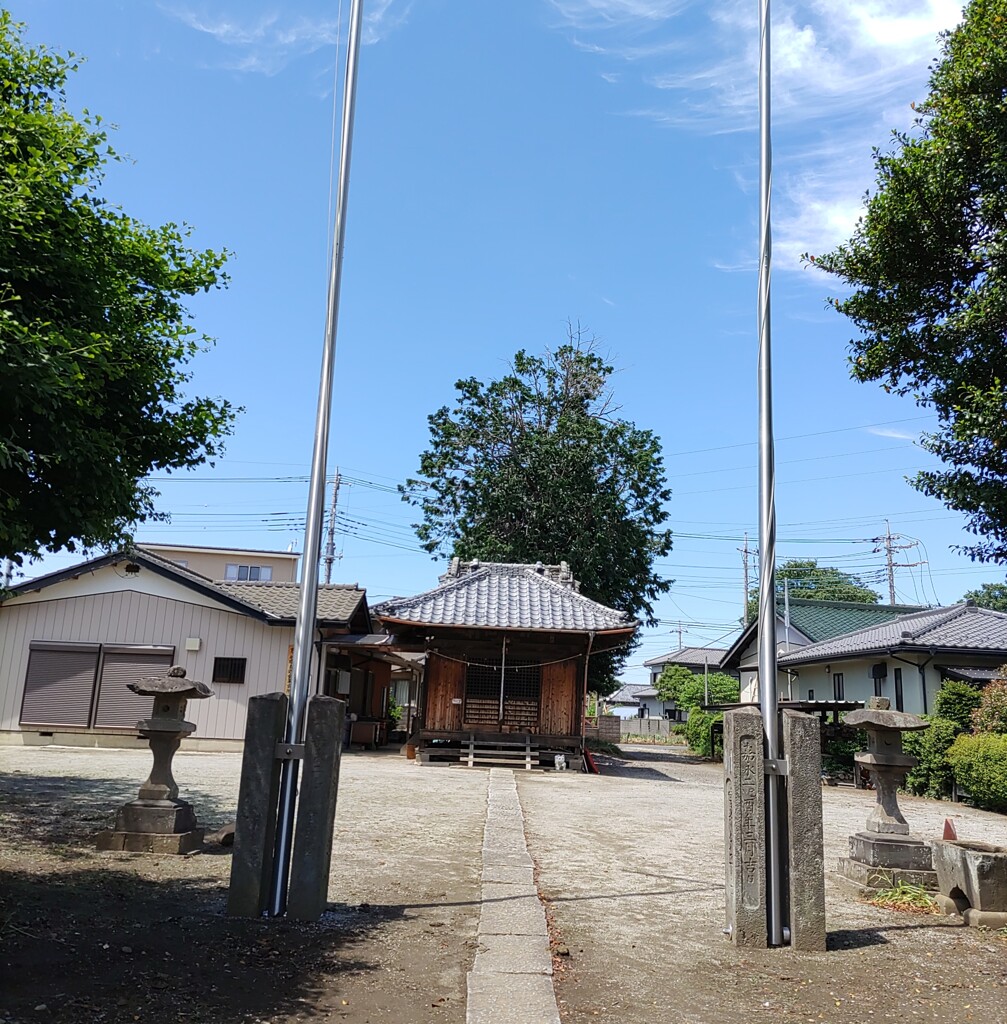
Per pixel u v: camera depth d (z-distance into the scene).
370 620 24.34
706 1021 3.84
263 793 5.27
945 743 16.67
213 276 7.09
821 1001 4.13
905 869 6.76
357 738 21.67
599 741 29.02
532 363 30.38
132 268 6.51
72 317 5.82
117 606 19.70
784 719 5.28
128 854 6.97
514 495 27.88
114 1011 3.67
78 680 19.28
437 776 14.84
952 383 7.09
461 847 7.91
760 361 5.81
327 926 5.05
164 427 6.96
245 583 23.62
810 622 32.72
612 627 17.14
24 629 19.50
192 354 6.94
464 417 29.44
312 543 5.66
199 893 5.76
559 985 4.24
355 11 6.25
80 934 4.73
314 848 5.20
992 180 6.77
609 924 5.42
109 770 13.58
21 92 5.84
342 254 6.03
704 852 8.35
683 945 5.01
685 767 22.14
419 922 5.22
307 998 3.93
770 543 5.53
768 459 5.65
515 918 5.31
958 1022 3.91
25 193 4.98
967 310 6.67
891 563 45.78
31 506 5.86
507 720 17.80
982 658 20.03
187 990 3.96
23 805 9.51
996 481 6.88
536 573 20.89
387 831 8.66
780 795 5.27
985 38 6.83
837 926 5.60
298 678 5.50
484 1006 3.83
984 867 5.68
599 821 10.28
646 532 28.25
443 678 17.95
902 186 7.30
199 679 19.42
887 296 7.77
